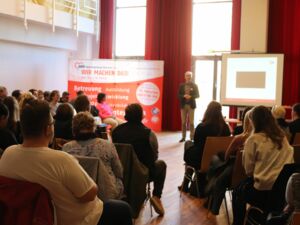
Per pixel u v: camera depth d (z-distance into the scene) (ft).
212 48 30.22
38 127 5.02
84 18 31.68
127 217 6.58
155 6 30.60
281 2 26.73
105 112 24.23
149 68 29.32
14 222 4.72
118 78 30.04
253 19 26.40
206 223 11.08
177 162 19.21
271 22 27.07
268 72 24.34
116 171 8.37
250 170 8.95
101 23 33.19
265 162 8.70
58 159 5.01
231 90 25.36
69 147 8.16
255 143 8.80
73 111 11.85
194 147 13.21
